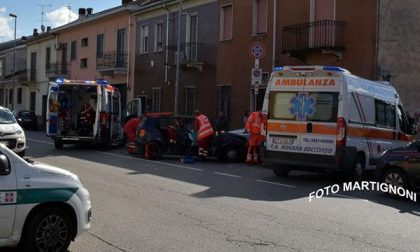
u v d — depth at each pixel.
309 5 20.83
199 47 27.50
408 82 18.92
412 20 19.08
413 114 18.91
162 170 14.66
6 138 16.09
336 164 12.56
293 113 13.23
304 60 20.88
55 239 6.06
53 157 17.78
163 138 17.77
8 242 5.75
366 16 18.67
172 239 7.07
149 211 8.82
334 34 19.47
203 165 16.50
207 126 17.44
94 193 10.46
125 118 24.45
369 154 13.77
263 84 23.11
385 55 18.62
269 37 22.84
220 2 26.11
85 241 6.89
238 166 16.48
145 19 33.28
